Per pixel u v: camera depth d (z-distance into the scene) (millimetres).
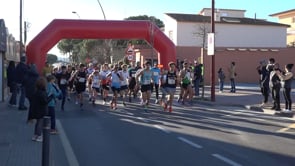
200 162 8922
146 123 14938
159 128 13734
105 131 13242
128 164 8844
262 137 11977
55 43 29125
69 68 26578
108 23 29469
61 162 9117
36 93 10938
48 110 12328
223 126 14109
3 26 23484
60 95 12508
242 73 44031
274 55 45188
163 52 30281
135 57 53094
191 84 22297
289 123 14797
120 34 29594
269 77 19219
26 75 17297
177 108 20000
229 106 20828
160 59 30500
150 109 19422
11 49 32406
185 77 21516
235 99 23844
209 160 9102
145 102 18734
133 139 11797
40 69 28453
